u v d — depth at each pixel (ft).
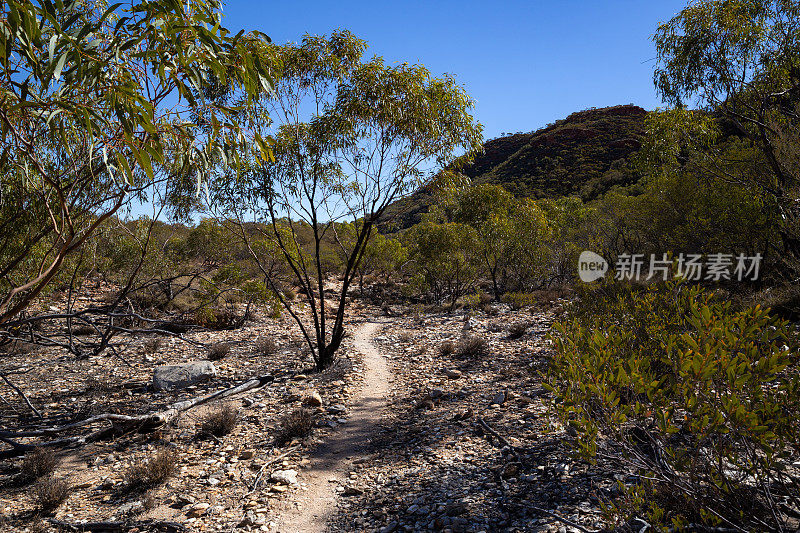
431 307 66.49
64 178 15.19
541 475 14.34
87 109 8.05
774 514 7.62
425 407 24.07
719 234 35.14
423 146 31.83
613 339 9.30
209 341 44.50
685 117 34.24
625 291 19.72
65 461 20.27
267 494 16.06
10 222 15.52
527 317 46.57
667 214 41.47
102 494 16.94
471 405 23.17
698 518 9.10
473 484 14.80
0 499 16.96
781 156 27.81
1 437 19.93
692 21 31.42
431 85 30.81
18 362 36.45
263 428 22.89
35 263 20.38
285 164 32.22
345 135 31.60
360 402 26.35
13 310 10.87
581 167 194.18
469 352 34.47
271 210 33.55
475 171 270.26
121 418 22.99
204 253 62.18
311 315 62.49
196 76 8.82
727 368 6.89
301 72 30.96
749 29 29.66
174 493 16.61
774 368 6.73
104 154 9.21
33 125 10.63
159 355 39.09
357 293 84.28
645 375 8.13
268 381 31.48
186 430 23.17
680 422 12.94
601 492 12.42
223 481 17.33
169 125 10.19
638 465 8.54
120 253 42.86
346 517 14.20
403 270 103.40
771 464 7.07
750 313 7.39
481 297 68.44
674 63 32.53
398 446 19.58
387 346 41.81
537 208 69.36
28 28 7.16
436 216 69.77
